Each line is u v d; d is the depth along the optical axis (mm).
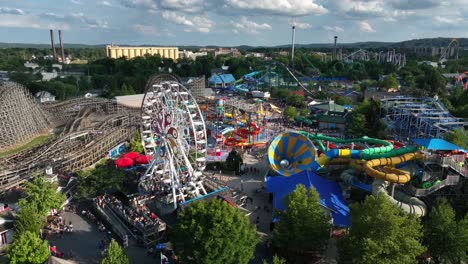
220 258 52719
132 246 68438
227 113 174750
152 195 85812
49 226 74188
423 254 63406
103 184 84438
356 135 140250
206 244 52469
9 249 59500
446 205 64688
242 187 98125
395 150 90375
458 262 59594
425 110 141375
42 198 73625
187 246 55281
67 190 88500
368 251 52500
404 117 146000
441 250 60000
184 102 82438
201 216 56500
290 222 61781
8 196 84438
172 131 81812
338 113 173500
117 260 53875
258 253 66250
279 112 194625
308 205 62031
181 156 87188
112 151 120188
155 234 69938
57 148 113125
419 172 79500
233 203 81688
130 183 94625
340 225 71500
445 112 137250
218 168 110812
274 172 100125
